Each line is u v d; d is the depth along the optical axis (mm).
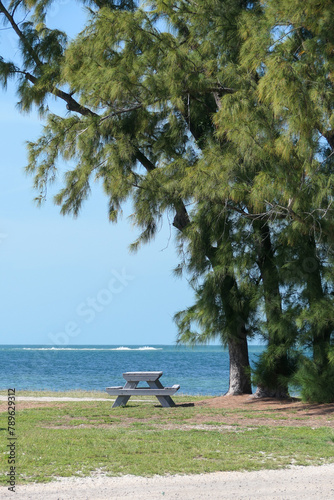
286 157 17953
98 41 23375
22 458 11984
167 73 22797
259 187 18656
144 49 23281
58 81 26906
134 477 10688
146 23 23625
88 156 26062
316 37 19328
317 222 19938
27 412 21047
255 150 18672
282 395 25781
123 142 24766
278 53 17906
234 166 19438
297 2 18734
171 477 10758
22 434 15297
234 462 12039
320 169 20984
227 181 19469
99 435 15258
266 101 18297
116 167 24312
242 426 17844
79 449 13102
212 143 22938
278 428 17250
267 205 19438
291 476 10930
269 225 23094
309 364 23156
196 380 61906
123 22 22766
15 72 28078
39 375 69188
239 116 19625
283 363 25797
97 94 23625
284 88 16984
